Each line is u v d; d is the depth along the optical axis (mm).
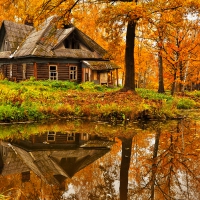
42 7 18328
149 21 18094
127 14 16938
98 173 6059
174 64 28094
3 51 36625
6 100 13484
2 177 5730
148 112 13812
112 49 20984
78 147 8344
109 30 19406
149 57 40594
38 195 4867
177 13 17656
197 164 6715
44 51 30297
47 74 31172
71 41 32812
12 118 12070
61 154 7586
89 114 13742
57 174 5969
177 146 8445
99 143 8844
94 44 34500
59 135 9922
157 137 9719
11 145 8469
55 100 16391
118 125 12125
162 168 6422
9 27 35219
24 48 32125
